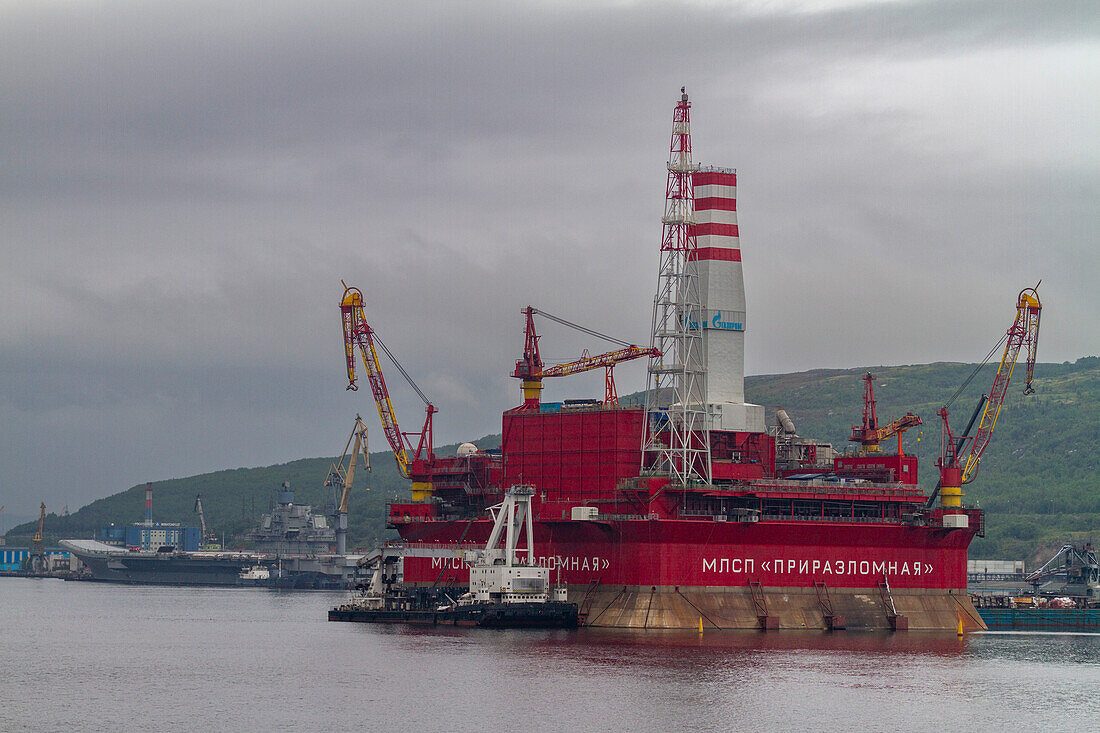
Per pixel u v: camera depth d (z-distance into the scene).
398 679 172.50
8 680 177.88
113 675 182.50
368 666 184.88
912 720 150.75
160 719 148.38
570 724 145.25
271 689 167.00
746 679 172.38
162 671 186.50
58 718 149.38
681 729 143.50
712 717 149.38
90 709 154.62
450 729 142.62
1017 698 165.50
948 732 145.50
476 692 162.50
